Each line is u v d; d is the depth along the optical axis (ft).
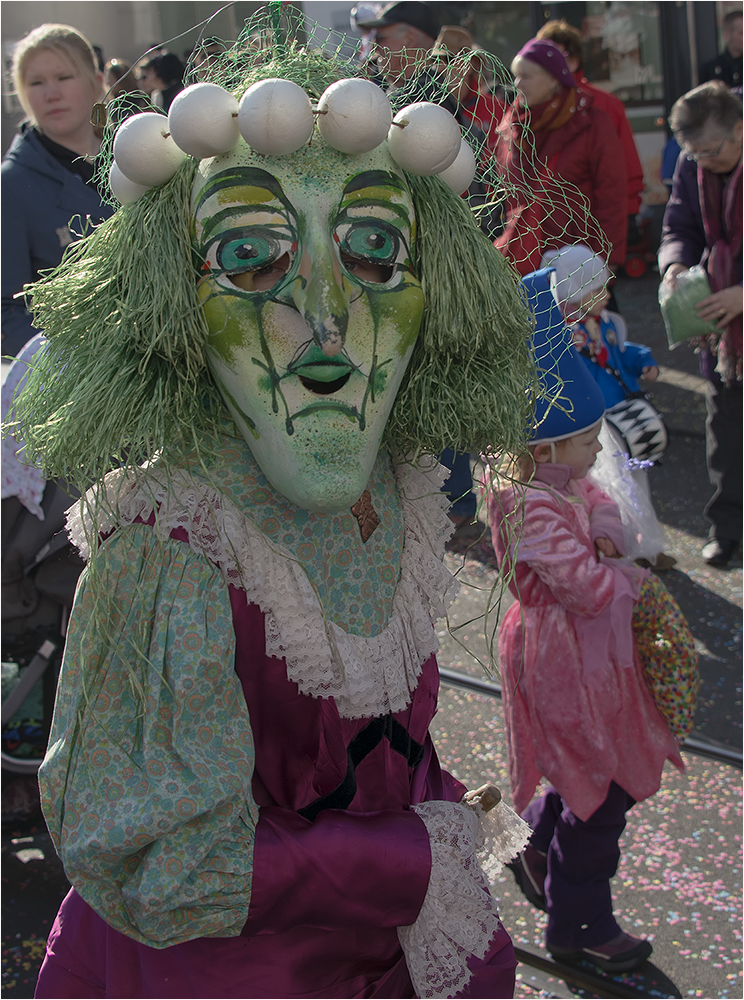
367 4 10.33
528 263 7.13
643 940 7.29
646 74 25.77
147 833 3.61
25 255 9.70
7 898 7.95
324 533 4.14
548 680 6.96
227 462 4.05
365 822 4.03
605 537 7.20
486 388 4.41
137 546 3.87
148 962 4.04
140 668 3.80
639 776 6.95
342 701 4.08
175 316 3.79
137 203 3.97
